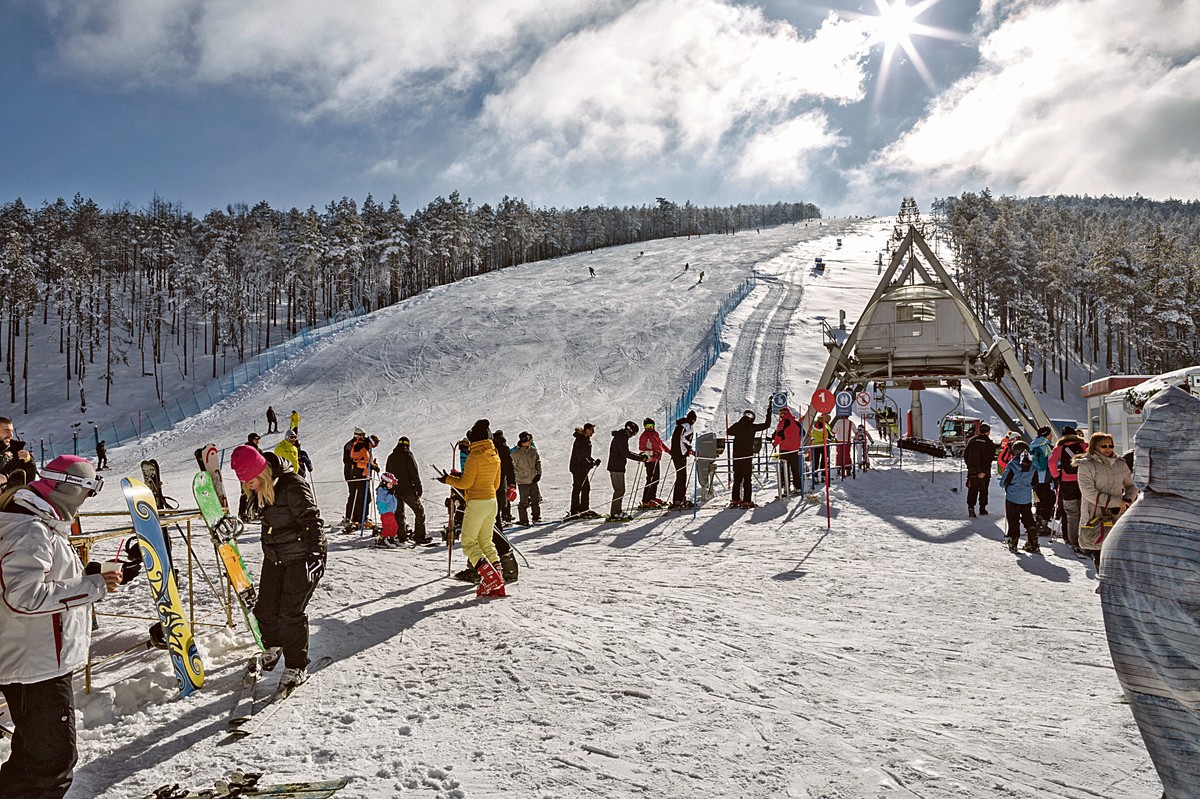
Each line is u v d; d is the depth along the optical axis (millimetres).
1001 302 71812
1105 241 77000
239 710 4824
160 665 5602
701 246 104500
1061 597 7621
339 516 18922
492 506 8156
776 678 5168
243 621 7195
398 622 6883
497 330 56469
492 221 123562
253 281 99000
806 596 7711
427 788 3625
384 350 55031
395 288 97562
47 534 3326
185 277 88188
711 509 14695
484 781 3680
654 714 4516
